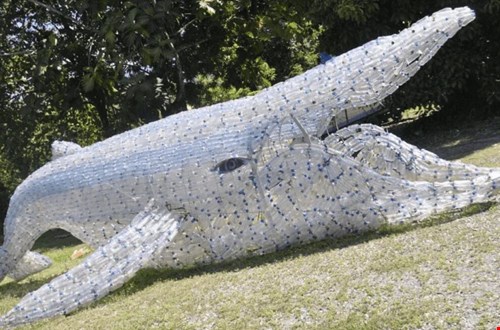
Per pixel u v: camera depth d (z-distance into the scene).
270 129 6.96
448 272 5.04
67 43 16.12
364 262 5.66
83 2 14.63
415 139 13.67
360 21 12.85
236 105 7.36
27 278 9.49
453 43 12.65
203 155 7.07
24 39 16.64
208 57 17.69
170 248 7.18
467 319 4.35
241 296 5.58
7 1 16.38
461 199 6.58
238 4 16.58
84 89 15.73
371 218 6.71
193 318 5.39
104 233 7.84
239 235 6.95
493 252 5.17
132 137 7.80
